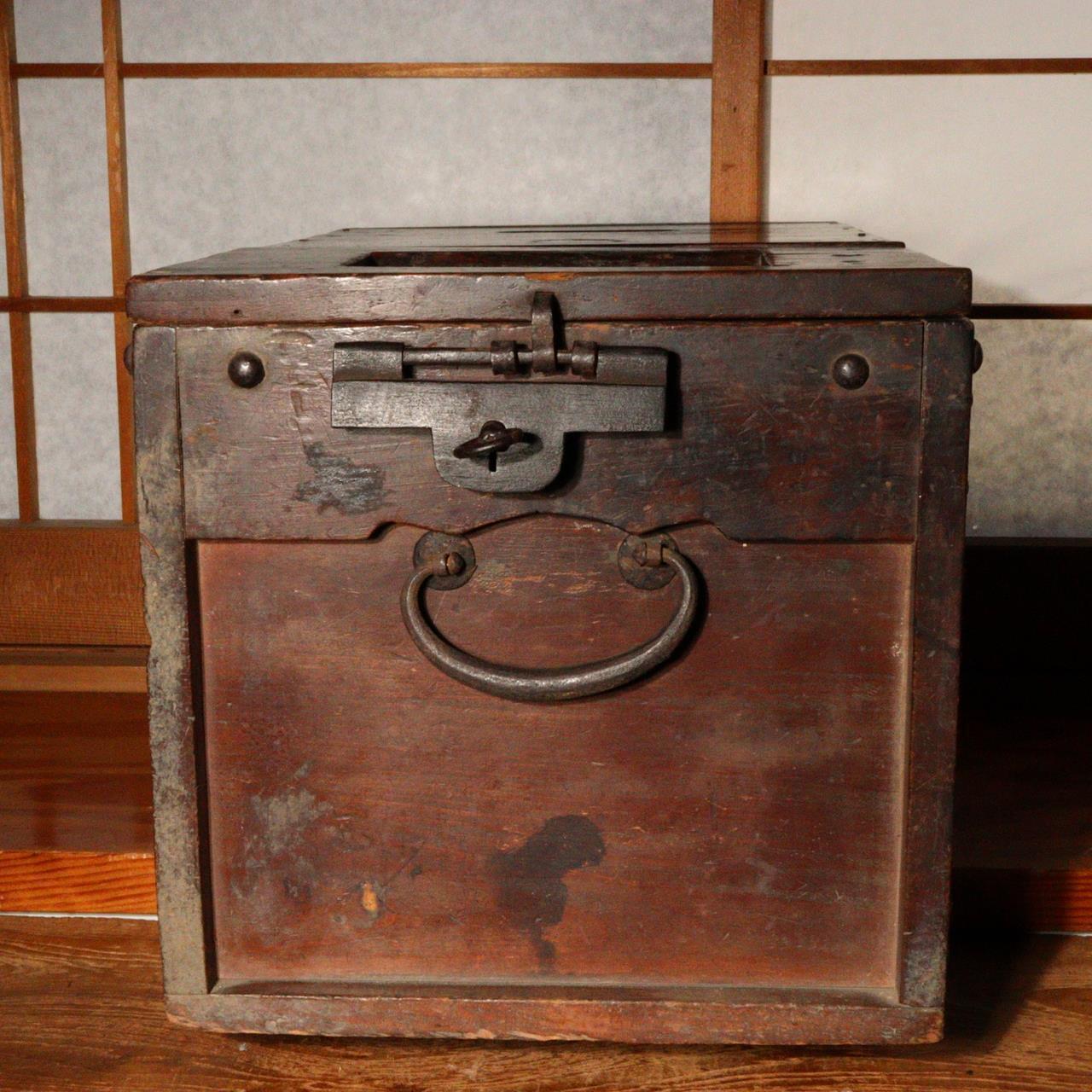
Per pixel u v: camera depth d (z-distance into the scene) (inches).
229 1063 45.3
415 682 42.3
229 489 40.9
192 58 78.1
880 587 40.9
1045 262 78.1
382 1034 43.4
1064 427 79.8
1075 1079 44.1
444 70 77.3
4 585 81.4
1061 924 53.9
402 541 41.5
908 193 77.9
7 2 77.1
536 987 43.5
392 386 39.3
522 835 42.9
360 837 43.3
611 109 77.7
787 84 77.2
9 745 70.1
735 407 39.5
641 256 49.7
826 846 42.4
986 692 77.0
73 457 83.0
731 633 41.4
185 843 42.9
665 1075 44.4
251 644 42.4
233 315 39.7
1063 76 75.8
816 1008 42.3
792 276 38.5
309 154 78.8
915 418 39.3
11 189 78.9
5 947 53.3
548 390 39.0
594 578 41.4
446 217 79.2
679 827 42.6
